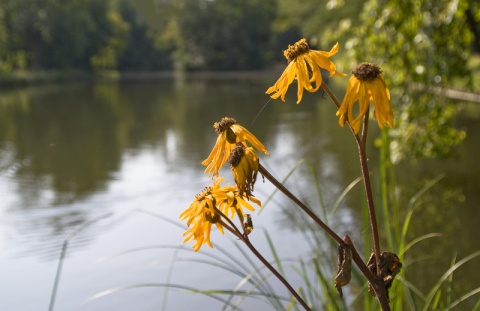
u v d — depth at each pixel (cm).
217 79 5081
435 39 829
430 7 820
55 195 955
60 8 6153
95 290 552
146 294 535
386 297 150
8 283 580
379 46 852
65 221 796
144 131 1745
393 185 329
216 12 6562
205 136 1593
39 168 1206
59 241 701
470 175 919
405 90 849
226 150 144
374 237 152
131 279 571
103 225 766
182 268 586
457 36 841
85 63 6875
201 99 2834
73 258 642
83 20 6331
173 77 5962
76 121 2064
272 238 639
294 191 855
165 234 718
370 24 855
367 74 136
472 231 653
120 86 4500
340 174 972
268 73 5478
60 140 1611
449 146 922
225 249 633
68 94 3616
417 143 873
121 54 7638
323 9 3322
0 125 1992
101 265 612
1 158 1327
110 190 980
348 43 879
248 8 6328
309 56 142
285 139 1420
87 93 3675
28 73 5506
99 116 2212
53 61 6241
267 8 6166
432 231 665
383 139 314
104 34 6950
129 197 925
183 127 1805
